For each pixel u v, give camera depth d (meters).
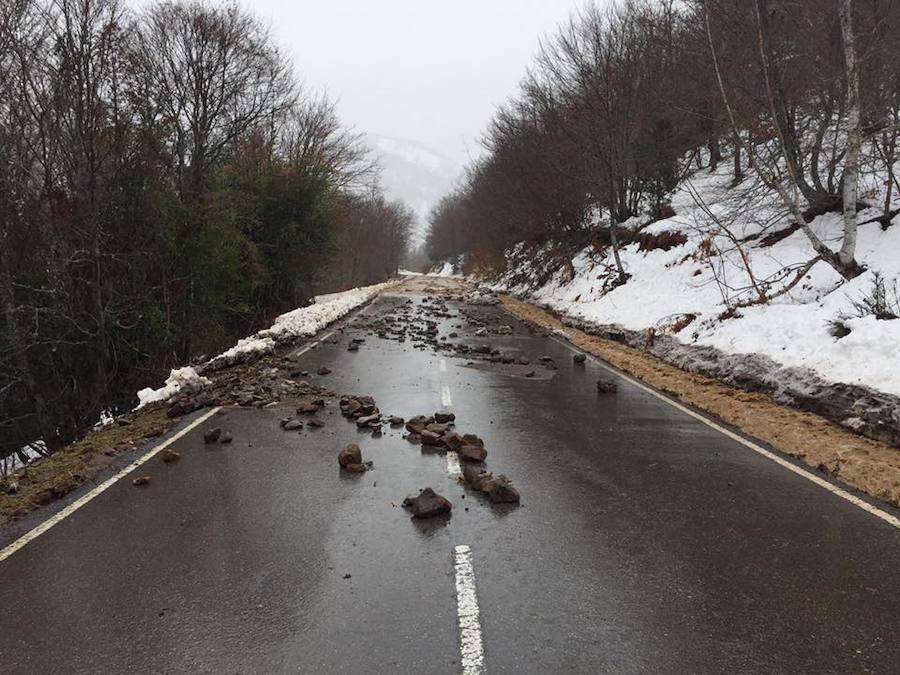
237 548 4.63
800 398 8.50
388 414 8.80
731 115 12.45
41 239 13.38
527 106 32.28
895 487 5.69
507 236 42.09
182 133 19.73
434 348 15.64
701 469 6.45
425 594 3.97
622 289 21.36
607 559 4.45
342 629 3.60
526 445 7.29
